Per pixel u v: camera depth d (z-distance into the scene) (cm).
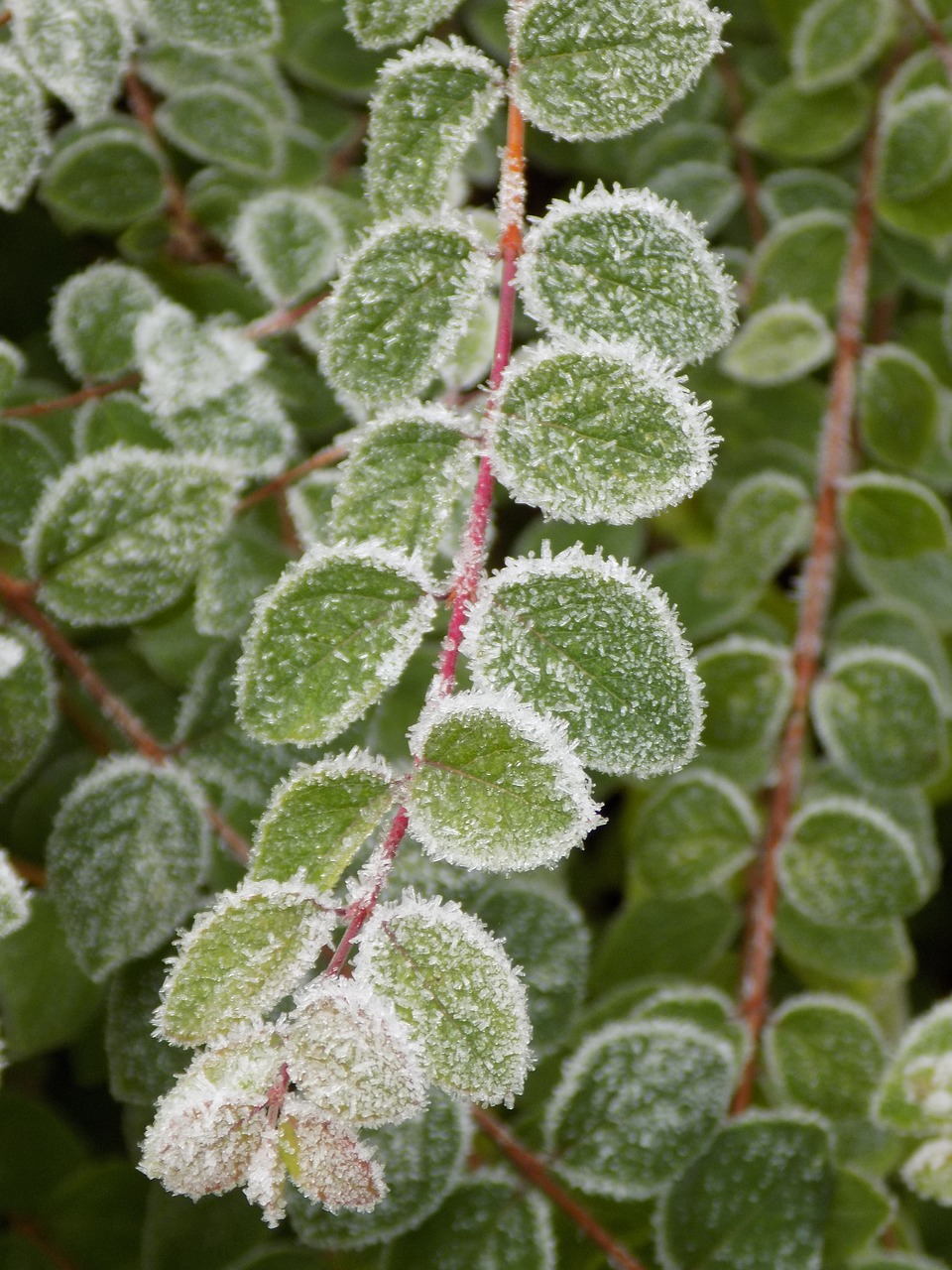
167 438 36
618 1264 35
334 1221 34
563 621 30
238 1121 29
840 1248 36
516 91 31
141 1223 38
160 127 38
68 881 34
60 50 34
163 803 34
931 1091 35
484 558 30
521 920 35
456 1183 34
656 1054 35
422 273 31
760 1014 38
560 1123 35
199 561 33
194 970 29
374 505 31
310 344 36
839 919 38
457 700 29
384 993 29
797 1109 37
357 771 30
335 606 30
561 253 31
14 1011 36
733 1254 35
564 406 30
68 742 38
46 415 37
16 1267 38
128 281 36
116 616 33
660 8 31
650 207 31
